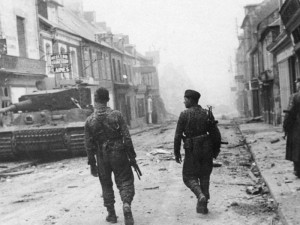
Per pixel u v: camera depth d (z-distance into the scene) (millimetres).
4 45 21125
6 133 14078
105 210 6637
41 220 6254
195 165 5895
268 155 11281
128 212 5328
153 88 60812
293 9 15242
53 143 14141
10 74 21453
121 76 46000
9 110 14727
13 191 8945
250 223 5602
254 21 41906
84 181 9664
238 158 12359
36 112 14875
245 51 49594
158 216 6133
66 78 29359
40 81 17062
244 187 7988
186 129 5922
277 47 23391
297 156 7422
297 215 5359
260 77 31578
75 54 32219
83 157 14664
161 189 8102
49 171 11891
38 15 26594
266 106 30734
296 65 19688
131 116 47031
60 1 43781
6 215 6738
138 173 6121
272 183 7395
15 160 14930
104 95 5742
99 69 38281
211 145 5965
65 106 15125
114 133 5609
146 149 16016
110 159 5578
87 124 5707
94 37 38688
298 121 7469
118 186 5609
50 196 8094
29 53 24938
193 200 7023
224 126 30219
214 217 5930
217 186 8086
